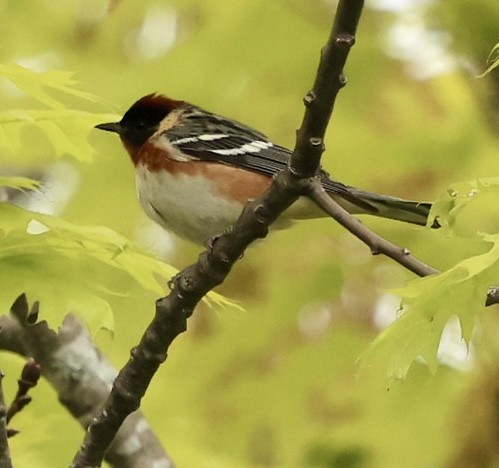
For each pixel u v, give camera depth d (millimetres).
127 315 12484
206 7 12070
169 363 12891
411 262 6887
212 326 12914
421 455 12156
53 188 12141
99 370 9773
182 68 12133
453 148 11781
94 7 12086
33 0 12055
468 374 11914
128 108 11992
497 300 6906
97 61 12156
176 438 12352
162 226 10750
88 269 7855
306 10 11922
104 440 7762
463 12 11484
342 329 12688
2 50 12031
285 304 12750
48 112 7770
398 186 11758
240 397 12742
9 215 7438
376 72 12000
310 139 6809
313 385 12703
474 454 11508
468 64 11680
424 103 11930
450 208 6574
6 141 7836
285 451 12578
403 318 6738
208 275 7434
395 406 12414
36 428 9805
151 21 12125
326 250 12719
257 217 7215
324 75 6527
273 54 12078
